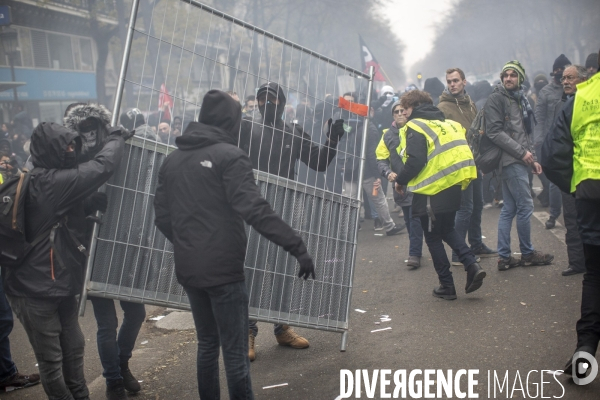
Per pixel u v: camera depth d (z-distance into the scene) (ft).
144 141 12.60
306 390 13.12
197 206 10.62
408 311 17.66
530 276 19.47
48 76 97.04
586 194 11.84
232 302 10.64
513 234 25.90
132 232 12.46
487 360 13.50
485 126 19.85
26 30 92.89
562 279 18.79
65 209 11.30
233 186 10.40
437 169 17.21
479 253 22.45
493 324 15.66
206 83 14.34
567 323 15.10
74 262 11.57
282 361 15.01
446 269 18.11
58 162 11.29
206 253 10.50
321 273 14.48
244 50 16.15
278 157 14.88
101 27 90.63
